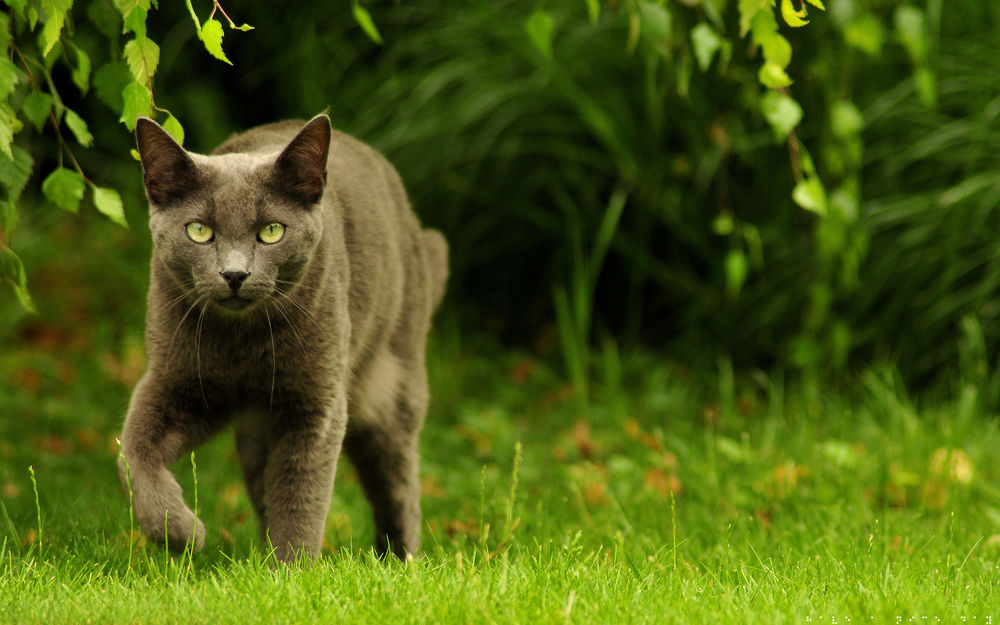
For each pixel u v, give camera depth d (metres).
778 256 8.89
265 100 11.37
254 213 4.48
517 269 10.24
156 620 3.72
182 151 4.44
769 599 4.01
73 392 9.20
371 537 5.88
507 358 10.06
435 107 9.48
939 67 8.54
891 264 8.54
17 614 3.76
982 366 8.02
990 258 8.27
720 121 8.66
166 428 4.66
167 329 4.67
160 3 10.81
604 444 8.12
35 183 11.85
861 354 8.84
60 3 4.30
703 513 6.07
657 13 5.29
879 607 3.81
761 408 8.65
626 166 9.05
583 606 3.87
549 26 5.67
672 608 3.85
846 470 6.73
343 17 10.45
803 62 8.45
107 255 11.26
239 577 4.21
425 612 3.76
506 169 9.55
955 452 6.80
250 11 10.93
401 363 5.75
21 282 4.95
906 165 8.77
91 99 11.02
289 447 4.80
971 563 4.88
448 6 9.75
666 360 9.63
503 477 7.35
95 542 4.91
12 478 6.87
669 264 9.72
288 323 4.64
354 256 5.20
